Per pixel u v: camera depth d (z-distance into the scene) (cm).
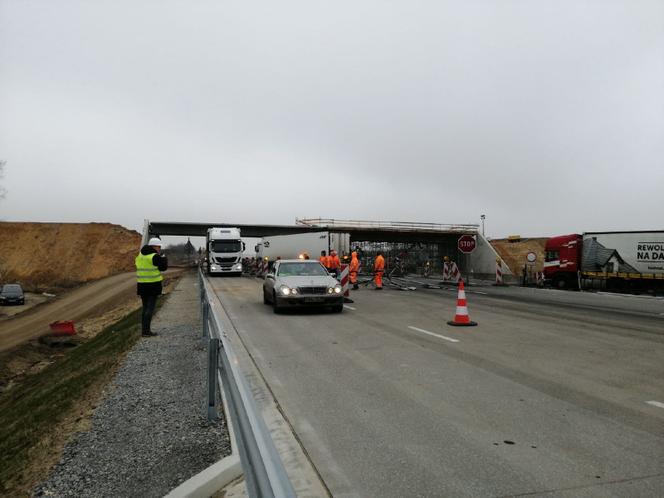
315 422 498
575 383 639
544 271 3047
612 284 2744
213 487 368
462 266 5119
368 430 474
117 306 3744
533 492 348
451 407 542
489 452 419
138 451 449
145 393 633
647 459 403
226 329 1111
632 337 1009
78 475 412
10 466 483
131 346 981
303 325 1172
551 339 978
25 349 2398
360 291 2275
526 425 484
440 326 1155
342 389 616
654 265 2588
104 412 567
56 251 7538
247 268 4825
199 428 495
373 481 369
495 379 661
